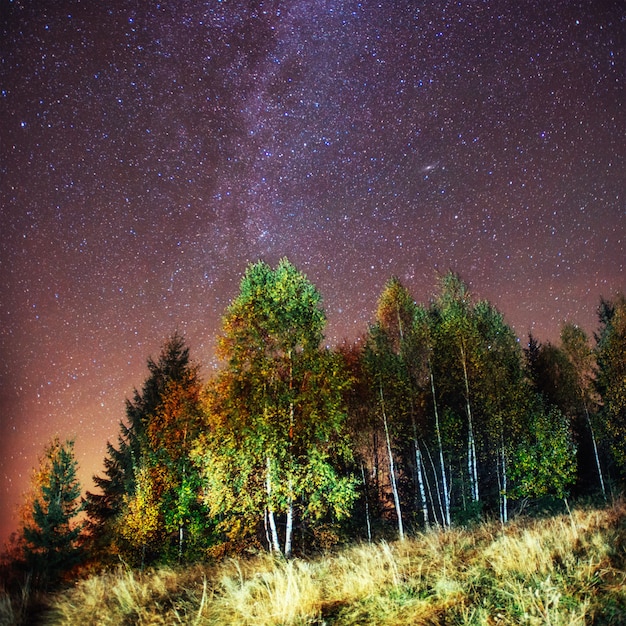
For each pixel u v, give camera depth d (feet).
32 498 71.61
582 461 89.81
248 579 24.43
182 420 60.13
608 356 78.84
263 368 43.83
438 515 73.51
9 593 27.14
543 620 12.59
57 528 62.85
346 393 65.10
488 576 17.11
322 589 19.42
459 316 73.05
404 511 78.07
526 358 97.55
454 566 19.47
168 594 22.84
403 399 65.21
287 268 49.19
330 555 31.91
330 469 43.01
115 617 20.24
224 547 50.19
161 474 58.39
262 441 41.57
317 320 48.21
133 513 56.80
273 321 46.01
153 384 88.99
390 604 16.03
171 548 56.24
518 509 63.36
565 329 85.15
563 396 86.33
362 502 67.87
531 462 61.36
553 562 17.19
